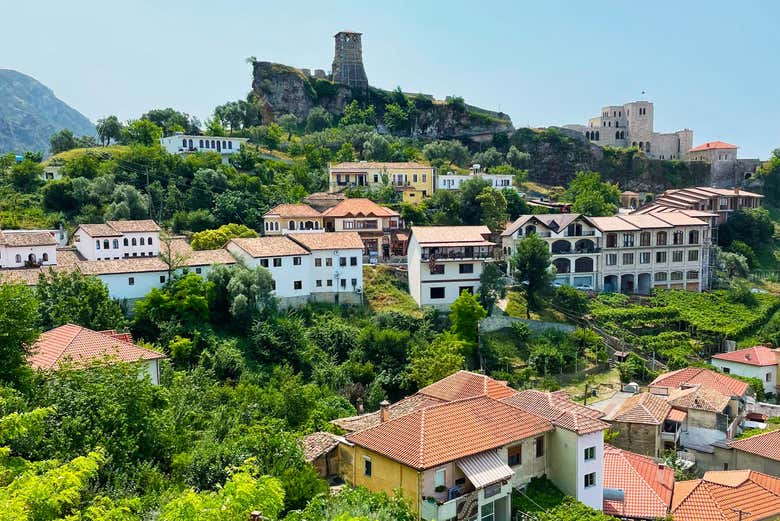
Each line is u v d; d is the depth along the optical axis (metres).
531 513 36.84
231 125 180.88
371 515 29.84
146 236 93.38
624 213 143.00
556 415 41.50
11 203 108.31
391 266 100.50
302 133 194.12
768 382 83.00
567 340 86.06
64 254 88.62
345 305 89.50
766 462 52.56
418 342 79.00
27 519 21.67
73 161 123.19
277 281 85.25
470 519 35.00
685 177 194.25
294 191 126.81
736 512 41.44
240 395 58.84
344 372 73.00
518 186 170.62
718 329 96.88
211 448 37.25
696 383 68.62
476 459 36.12
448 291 92.62
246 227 106.50
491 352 81.19
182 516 23.25
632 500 41.94
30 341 39.16
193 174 126.50
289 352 74.25
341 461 40.69
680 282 114.69
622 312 98.25
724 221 144.75
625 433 56.56
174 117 176.75
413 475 34.19
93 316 68.38
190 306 73.81
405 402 50.47
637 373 82.38
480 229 97.25
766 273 131.75
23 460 26.33
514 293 99.31
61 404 35.38
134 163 125.06
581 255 107.19
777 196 185.12
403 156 165.25
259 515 23.78
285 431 47.28
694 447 57.56
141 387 38.22
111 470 32.69
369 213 108.56
